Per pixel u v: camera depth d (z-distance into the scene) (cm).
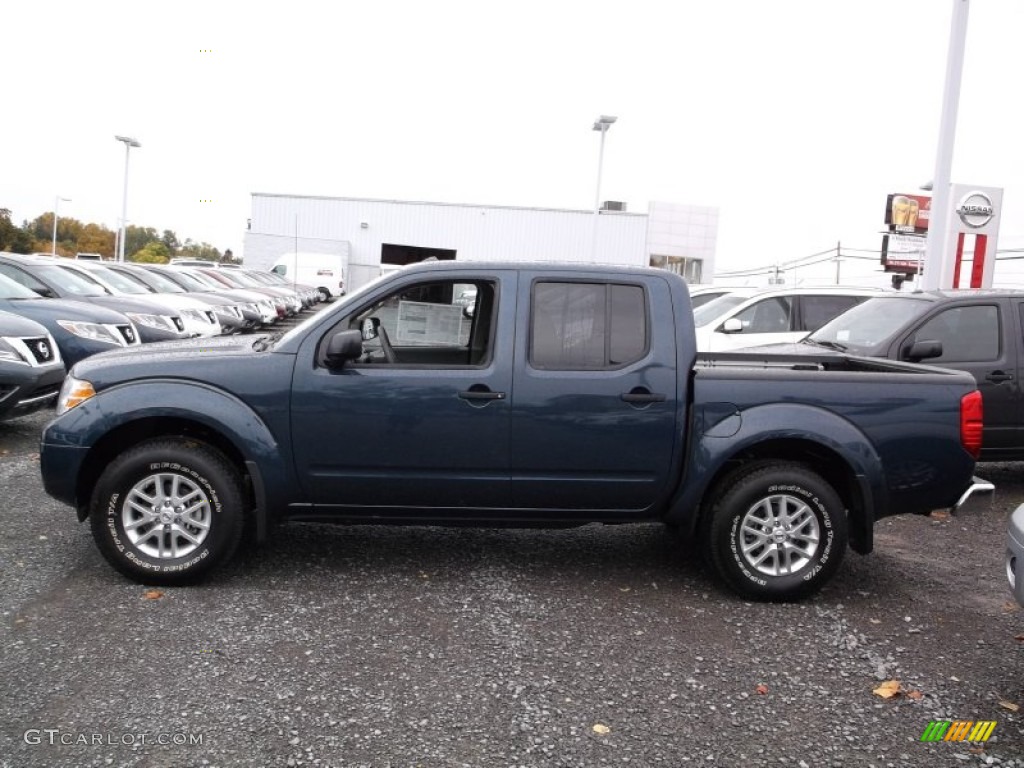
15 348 862
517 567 574
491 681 409
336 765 335
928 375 534
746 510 515
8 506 661
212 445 529
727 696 404
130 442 537
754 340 1144
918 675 432
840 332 911
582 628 476
